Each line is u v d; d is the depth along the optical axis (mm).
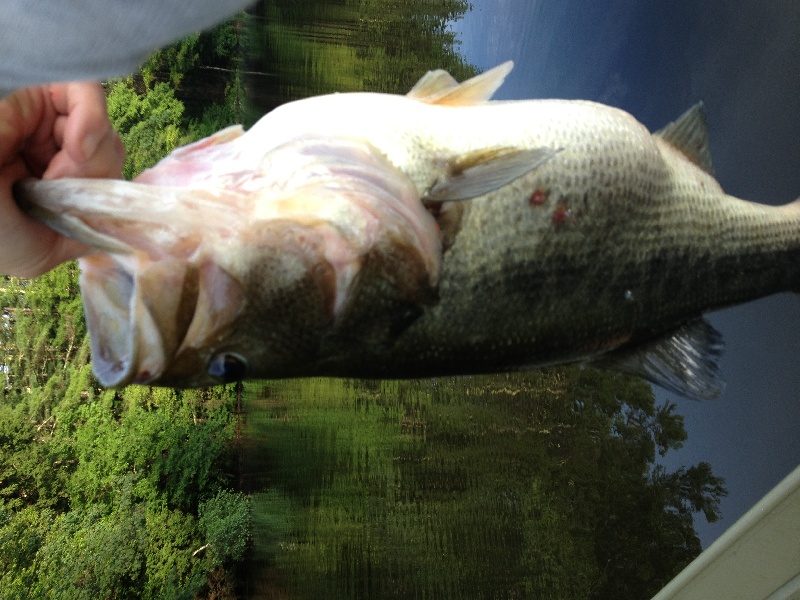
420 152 320
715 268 410
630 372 399
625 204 367
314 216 291
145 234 268
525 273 338
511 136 344
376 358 319
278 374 305
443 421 1044
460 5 1093
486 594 942
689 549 703
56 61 201
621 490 803
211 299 278
